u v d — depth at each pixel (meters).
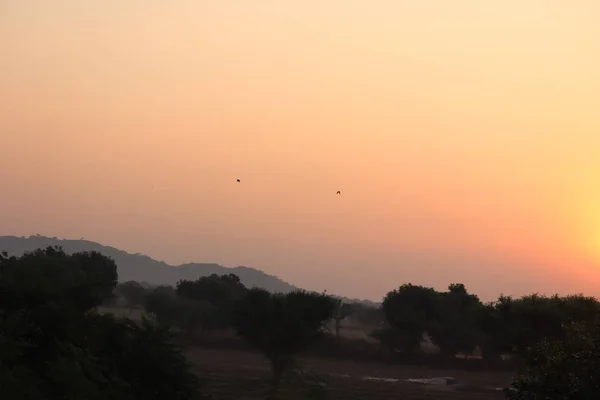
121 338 22.67
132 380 21.80
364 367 77.31
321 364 76.81
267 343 54.25
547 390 13.98
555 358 14.16
